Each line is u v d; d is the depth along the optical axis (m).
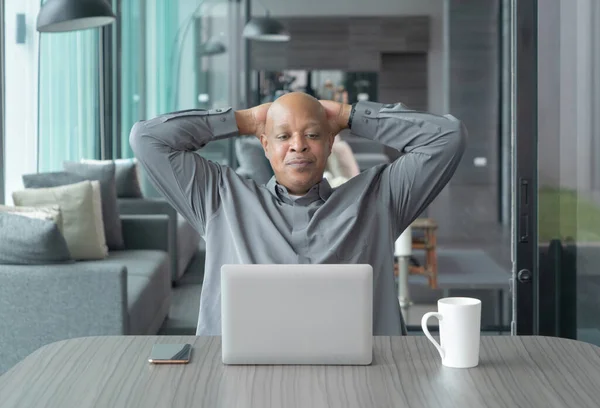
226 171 2.77
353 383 1.76
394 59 6.02
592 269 3.81
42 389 1.74
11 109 5.63
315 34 5.97
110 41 5.83
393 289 2.68
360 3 5.99
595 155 3.79
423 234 5.91
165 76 5.89
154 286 4.96
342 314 1.89
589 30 3.79
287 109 2.68
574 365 1.89
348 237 2.64
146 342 2.08
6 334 3.96
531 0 3.77
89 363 1.91
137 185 5.63
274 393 1.70
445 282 5.82
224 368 1.87
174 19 5.90
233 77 5.94
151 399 1.67
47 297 3.95
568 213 3.80
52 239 3.95
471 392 1.71
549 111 3.79
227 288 1.89
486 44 6.02
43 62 5.71
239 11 5.93
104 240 5.39
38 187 5.47
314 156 2.69
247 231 2.64
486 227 5.94
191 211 2.76
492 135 6.02
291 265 1.89
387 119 2.78
